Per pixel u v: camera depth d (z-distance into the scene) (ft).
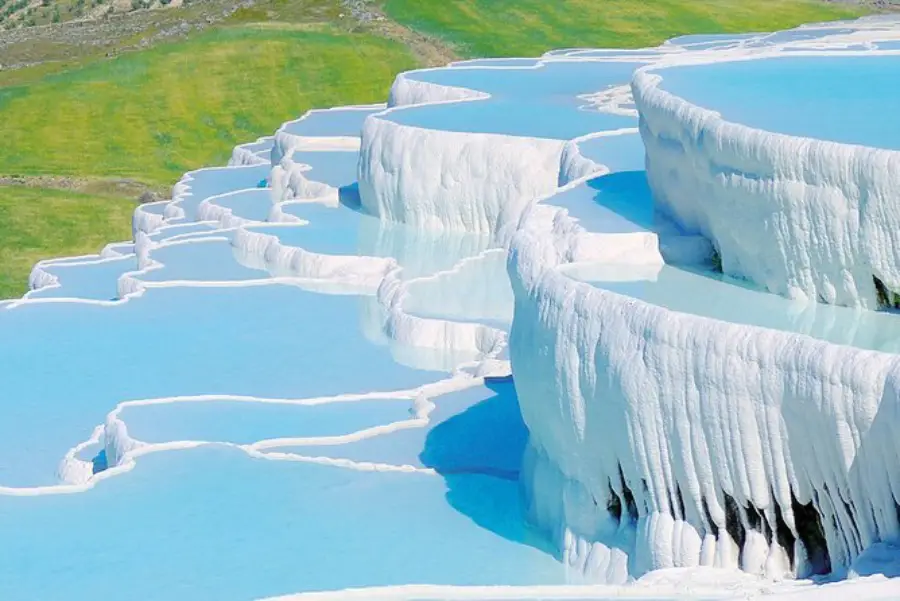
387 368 81.82
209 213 117.91
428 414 73.15
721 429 49.93
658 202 68.59
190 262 102.63
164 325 89.86
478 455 67.92
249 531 59.72
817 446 47.70
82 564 56.80
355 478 65.31
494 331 82.48
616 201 72.90
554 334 55.88
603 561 55.36
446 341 83.87
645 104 68.80
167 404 75.31
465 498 63.26
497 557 57.62
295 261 98.94
